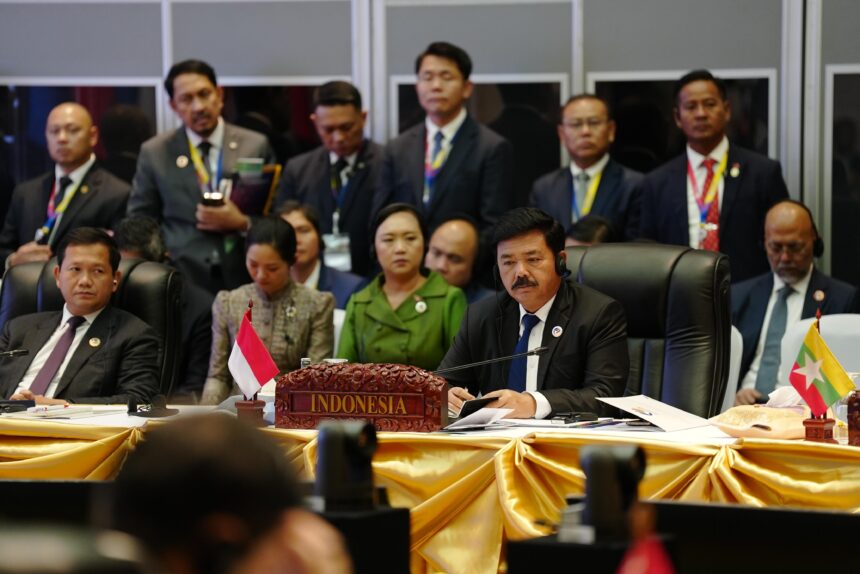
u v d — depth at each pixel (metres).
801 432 7.99
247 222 16.56
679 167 16.53
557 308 10.28
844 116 17.41
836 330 12.12
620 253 10.90
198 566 2.54
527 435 7.81
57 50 18.77
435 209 16.70
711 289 10.50
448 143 16.83
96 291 12.12
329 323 13.87
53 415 9.41
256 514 2.54
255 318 13.77
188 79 17.11
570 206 16.80
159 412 9.27
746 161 16.41
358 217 17.34
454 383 10.65
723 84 16.44
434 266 15.02
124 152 18.62
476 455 7.88
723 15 17.66
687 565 6.45
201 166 17.19
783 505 7.25
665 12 17.77
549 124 18.06
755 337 14.99
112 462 8.43
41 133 18.64
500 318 10.52
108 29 18.75
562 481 7.64
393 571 5.45
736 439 7.69
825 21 17.39
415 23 18.27
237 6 18.53
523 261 10.15
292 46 18.48
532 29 18.06
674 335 10.52
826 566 6.22
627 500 4.79
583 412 9.14
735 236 16.27
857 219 17.38
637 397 9.09
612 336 10.13
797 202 15.13
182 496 2.52
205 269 16.62
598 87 17.95
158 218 17.25
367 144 17.56
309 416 8.66
